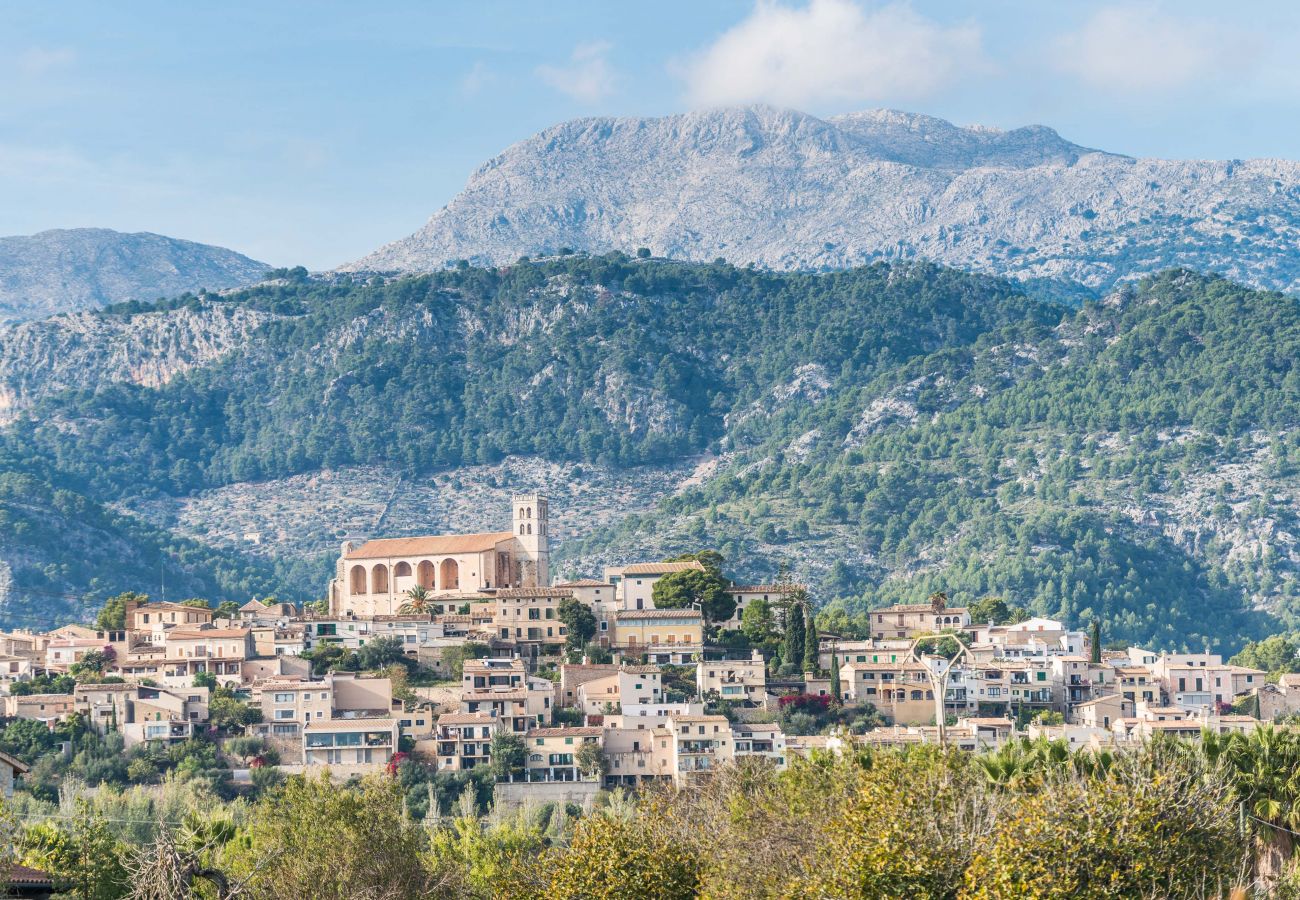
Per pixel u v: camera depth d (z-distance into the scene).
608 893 181.50
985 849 153.12
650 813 199.75
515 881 190.88
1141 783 163.25
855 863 154.75
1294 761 193.75
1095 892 152.00
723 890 173.75
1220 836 161.25
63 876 171.12
